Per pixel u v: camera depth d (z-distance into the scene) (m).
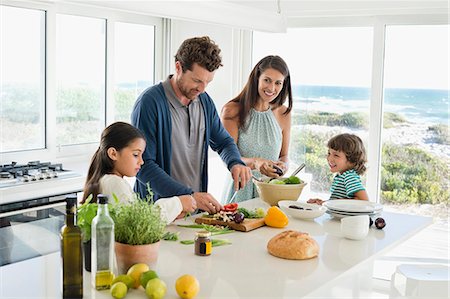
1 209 3.35
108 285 1.82
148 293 1.73
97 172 2.55
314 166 4.64
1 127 4.09
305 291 1.85
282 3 4.54
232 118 3.66
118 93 4.89
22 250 3.48
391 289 3.18
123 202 2.15
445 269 3.19
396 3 4.14
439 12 4.03
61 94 4.46
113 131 2.54
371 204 2.93
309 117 4.63
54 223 3.64
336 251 2.30
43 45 4.27
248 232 2.54
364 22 4.36
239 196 3.59
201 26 4.95
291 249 2.17
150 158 2.84
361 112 4.43
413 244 4.25
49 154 4.34
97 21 4.66
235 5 2.50
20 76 4.17
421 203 4.25
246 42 4.82
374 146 4.36
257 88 3.60
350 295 2.76
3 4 3.99
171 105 2.96
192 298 1.75
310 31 4.57
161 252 2.20
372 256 2.26
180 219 2.71
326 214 2.95
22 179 3.57
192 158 3.09
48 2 4.19
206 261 2.12
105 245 1.80
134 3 1.94
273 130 3.67
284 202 2.91
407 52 4.22
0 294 1.77
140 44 5.01
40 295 1.77
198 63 2.75
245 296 1.79
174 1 2.11
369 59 4.37
